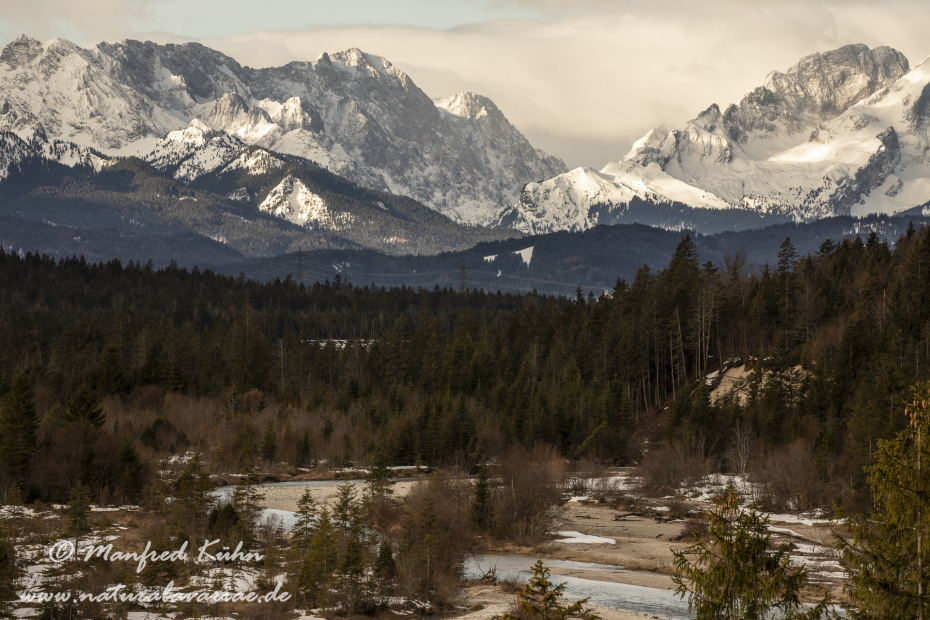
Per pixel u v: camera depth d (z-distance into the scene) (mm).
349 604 83000
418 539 100750
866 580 43562
